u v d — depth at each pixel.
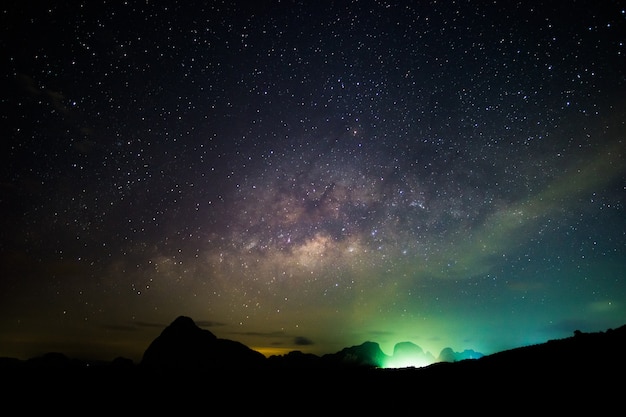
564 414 7.37
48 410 10.45
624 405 7.20
